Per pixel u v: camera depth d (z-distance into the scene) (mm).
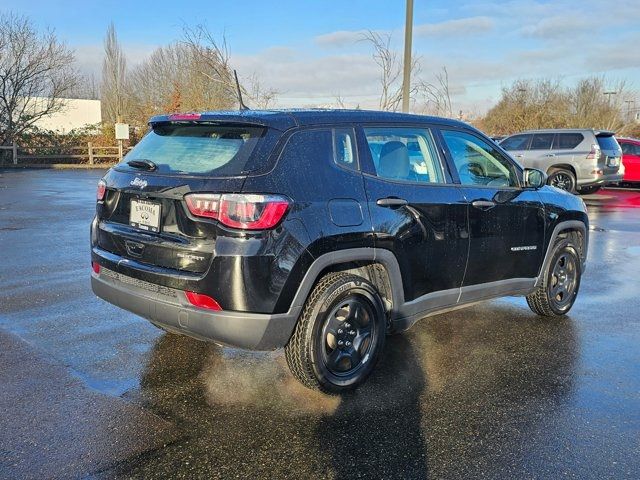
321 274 3607
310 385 3600
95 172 25078
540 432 3283
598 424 3381
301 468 2893
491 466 2936
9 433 3135
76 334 4676
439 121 4441
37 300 5574
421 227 4004
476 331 5020
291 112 3709
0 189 17078
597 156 15664
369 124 3939
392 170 3982
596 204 15273
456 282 4367
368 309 3811
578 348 4621
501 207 4621
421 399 3682
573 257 5484
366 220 3668
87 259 7473
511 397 3725
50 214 11711
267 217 3229
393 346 4621
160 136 4004
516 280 4902
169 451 3014
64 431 3174
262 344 3297
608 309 5727
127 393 3664
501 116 33594
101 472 2809
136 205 3686
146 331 4773
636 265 7816
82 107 41594
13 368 3988
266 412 3457
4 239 8828
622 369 4203
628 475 2869
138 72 38969
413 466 2928
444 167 4332
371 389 3816
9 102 28703
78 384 3766
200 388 3760
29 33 28828
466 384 3916
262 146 3410
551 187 5438
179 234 3402
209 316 3258
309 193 3443
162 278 3424
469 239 4355
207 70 16734
